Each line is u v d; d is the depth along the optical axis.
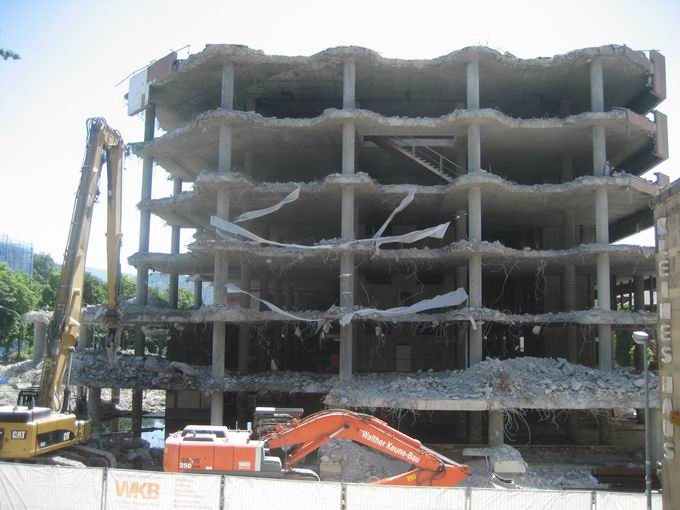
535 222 45.56
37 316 50.06
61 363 24.14
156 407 55.88
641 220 43.88
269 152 42.03
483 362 33.56
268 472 18.50
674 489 10.38
